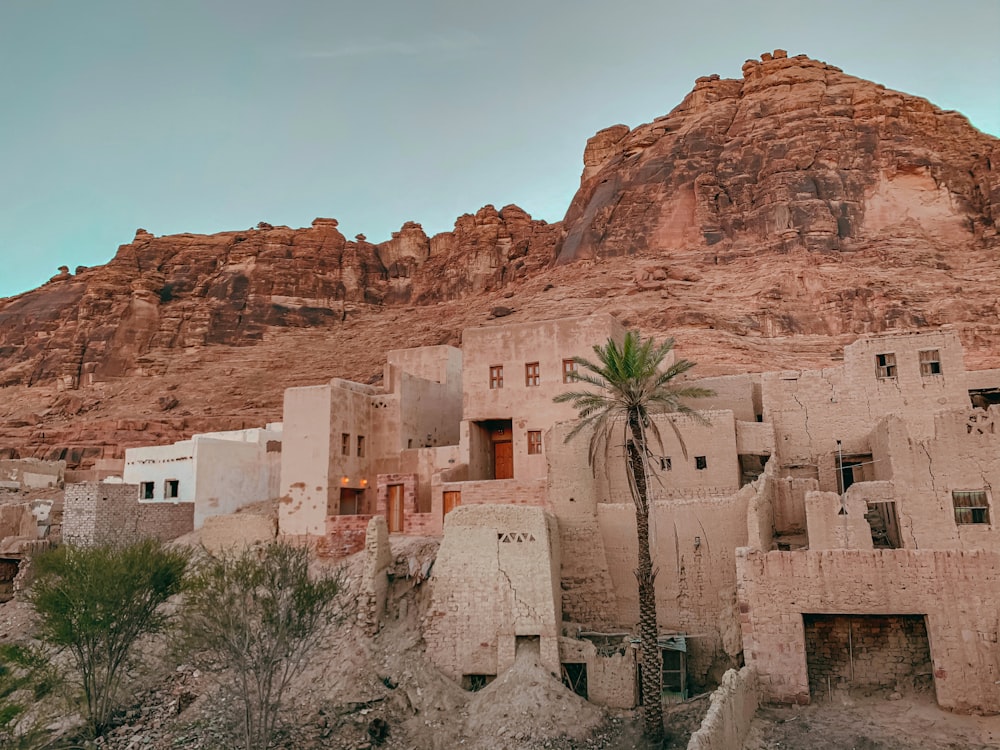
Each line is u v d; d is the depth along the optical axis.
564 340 41.03
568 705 26.36
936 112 102.25
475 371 42.53
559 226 131.00
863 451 34.47
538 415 40.72
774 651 24.06
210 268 134.50
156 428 87.44
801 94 107.19
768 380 36.91
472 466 41.53
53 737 27.83
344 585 32.50
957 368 34.03
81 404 104.25
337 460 40.97
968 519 26.50
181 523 44.94
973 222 90.06
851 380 35.50
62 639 29.50
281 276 132.62
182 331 122.94
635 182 107.81
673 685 27.98
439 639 29.55
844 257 86.06
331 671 29.22
